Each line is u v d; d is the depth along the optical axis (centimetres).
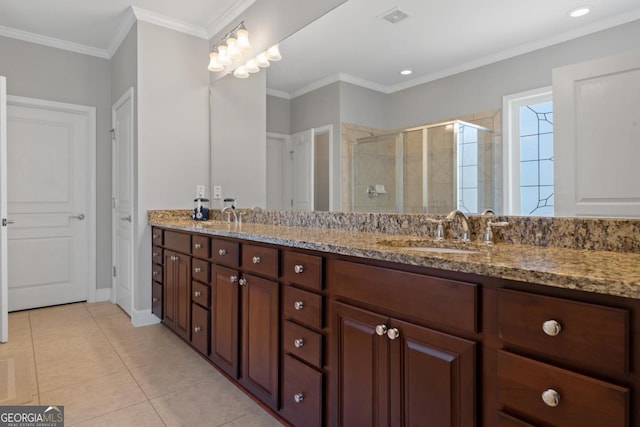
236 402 179
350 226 198
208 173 330
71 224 356
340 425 127
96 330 281
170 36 309
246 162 285
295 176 239
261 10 263
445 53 157
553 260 94
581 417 73
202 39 327
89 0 277
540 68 128
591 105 117
